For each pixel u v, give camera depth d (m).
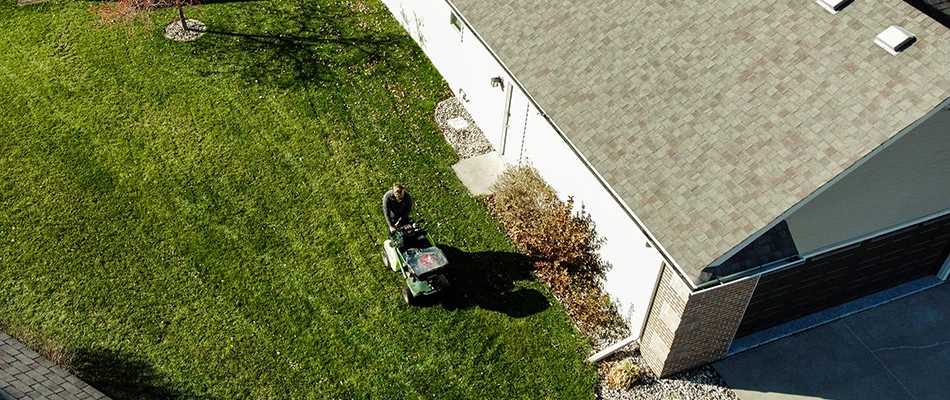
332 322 13.95
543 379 13.23
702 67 13.26
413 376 13.14
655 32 14.25
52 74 19.52
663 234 11.61
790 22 12.91
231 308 14.08
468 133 18.61
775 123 11.88
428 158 17.73
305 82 19.67
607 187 12.80
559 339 13.91
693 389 13.24
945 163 12.39
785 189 11.12
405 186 16.91
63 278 14.47
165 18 21.78
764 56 12.76
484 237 15.86
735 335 13.95
